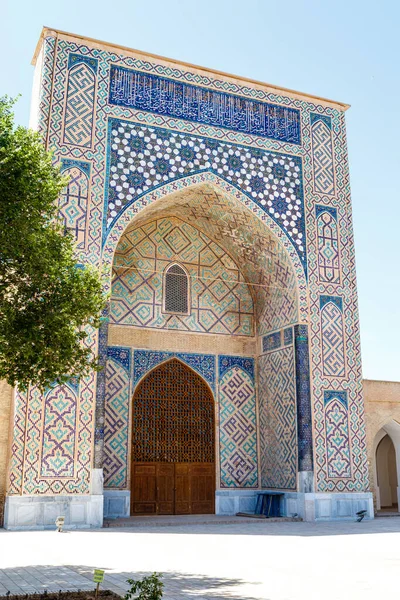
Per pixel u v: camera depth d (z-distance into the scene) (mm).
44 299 5086
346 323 10625
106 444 9992
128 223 9484
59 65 9648
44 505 8039
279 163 10906
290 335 10484
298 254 10578
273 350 10977
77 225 9102
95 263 9070
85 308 5312
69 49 9789
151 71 10336
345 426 10172
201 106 10570
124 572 4555
